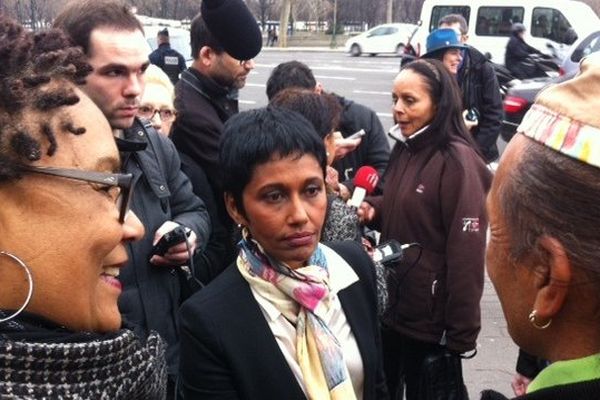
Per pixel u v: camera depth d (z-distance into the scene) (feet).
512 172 3.32
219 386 5.32
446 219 8.86
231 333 5.33
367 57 103.24
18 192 3.47
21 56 3.60
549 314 3.26
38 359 3.34
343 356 5.44
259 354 5.31
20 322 3.49
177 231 7.21
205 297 5.49
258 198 5.40
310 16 164.66
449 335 8.86
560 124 3.10
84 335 3.60
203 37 9.96
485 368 13.38
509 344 14.24
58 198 3.54
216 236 9.43
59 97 3.53
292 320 5.45
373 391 5.78
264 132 5.37
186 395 5.51
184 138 9.77
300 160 5.37
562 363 3.28
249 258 5.55
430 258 9.04
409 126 9.32
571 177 3.04
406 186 9.21
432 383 9.02
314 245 5.53
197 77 10.14
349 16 167.02
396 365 9.87
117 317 4.02
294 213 5.36
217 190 9.57
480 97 17.48
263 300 5.46
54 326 3.62
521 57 37.78
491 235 3.58
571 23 45.73
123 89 7.16
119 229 3.79
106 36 7.03
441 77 9.15
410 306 9.16
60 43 3.94
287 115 5.53
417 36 48.62
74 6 7.21
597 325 3.21
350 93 59.41
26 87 3.46
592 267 3.03
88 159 3.65
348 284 5.82
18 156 3.43
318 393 5.22
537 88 28.30
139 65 7.22
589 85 3.09
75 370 3.47
